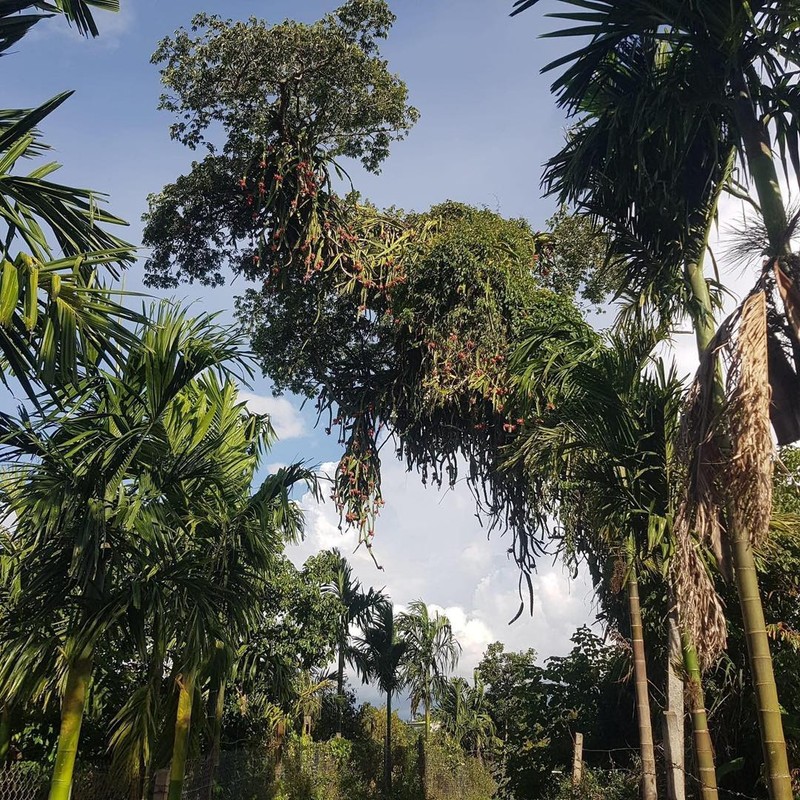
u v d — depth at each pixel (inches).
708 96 237.9
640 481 265.7
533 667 464.1
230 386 329.1
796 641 320.8
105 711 354.3
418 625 954.1
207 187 501.4
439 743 1039.6
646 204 258.1
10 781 312.5
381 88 458.0
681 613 189.6
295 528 312.3
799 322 187.6
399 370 505.0
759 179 227.1
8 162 179.3
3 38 201.0
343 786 825.5
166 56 459.8
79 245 191.6
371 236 497.7
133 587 228.7
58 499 216.5
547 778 447.8
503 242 481.4
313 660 658.2
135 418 245.4
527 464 320.2
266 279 505.4
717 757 361.1
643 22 241.8
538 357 343.3
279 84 439.8
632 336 274.5
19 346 170.1
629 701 429.7
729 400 172.2
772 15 225.8
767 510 163.8
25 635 228.2
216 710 419.2
